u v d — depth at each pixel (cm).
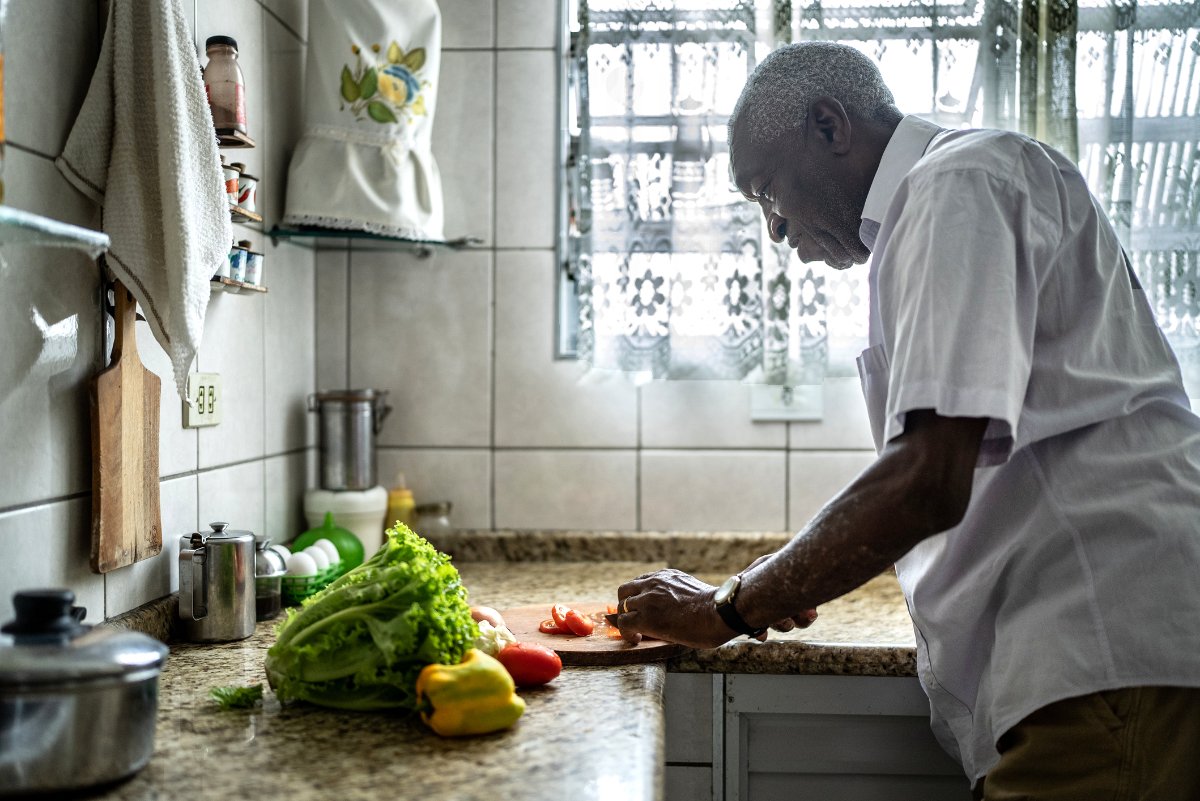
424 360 203
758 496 201
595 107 189
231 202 136
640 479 202
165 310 117
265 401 174
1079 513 103
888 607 167
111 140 116
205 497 149
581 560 200
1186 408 110
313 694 103
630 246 190
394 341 203
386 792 81
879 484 94
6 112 104
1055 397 104
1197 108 182
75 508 116
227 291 147
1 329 102
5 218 79
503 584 179
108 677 79
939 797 144
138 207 115
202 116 120
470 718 95
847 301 193
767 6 188
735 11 186
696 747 144
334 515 185
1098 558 102
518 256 202
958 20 185
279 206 179
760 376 191
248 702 104
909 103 186
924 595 117
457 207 202
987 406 89
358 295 203
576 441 202
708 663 140
